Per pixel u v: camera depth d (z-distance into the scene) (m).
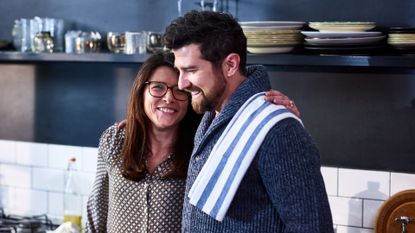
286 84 3.26
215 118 2.03
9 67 3.90
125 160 2.47
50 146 3.81
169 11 3.46
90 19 3.65
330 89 3.18
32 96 3.85
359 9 3.08
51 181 3.82
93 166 3.69
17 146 3.91
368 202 3.13
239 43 1.96
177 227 2.46
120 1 3.57
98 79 3.67
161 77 2.42
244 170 1.88
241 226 1.93
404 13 3.02
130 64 3.58
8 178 3.95
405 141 3.07
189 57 1.92
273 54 2.95
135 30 3.54
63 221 3.64
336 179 3.18
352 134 3.16
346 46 2.81
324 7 3.14
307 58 2.90
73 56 3.41
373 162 3.13
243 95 1.97
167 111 2.41
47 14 3.75
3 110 3.94
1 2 3.88
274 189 1.86
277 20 3.23
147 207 2.45
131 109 2.47
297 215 1.83
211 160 1.95
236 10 3.29
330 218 1.90
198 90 1.95
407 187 3.07
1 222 3.68
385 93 3.09
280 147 1.85
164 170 2.46
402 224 2.96
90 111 3.71
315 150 1.90
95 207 2.65
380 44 2.89
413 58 2.76
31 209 3.89
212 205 1.92
